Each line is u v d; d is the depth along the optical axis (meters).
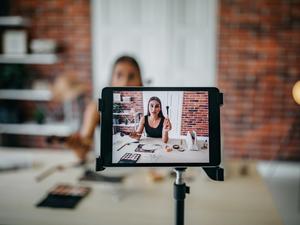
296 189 3.88
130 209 1.75
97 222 1.62
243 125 4.42
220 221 1.64
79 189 1.96
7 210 1.75
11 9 4.55
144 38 4.41
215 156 1.05
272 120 4.37
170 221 1.64
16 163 2.44
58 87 3.81
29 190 2.00
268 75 4.30
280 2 4.15
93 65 4.54
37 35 4.57
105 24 4.44
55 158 2.60
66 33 4.52
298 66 4.24
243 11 4.21
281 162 4.41
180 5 4.30
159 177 2.13
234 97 4.38
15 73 4.49
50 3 4.48
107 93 1.04
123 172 2.23
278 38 4.22
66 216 1.68
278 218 1.67
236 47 4.29
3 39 4.48
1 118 4.53
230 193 1.95
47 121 4.55
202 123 1.06
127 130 1.04
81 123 2.53
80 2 4.43
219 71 4.36
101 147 1.04
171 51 4.39
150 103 1.05
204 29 4.30
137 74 2.20
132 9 4.38
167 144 1.05
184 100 1.06
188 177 2.17
